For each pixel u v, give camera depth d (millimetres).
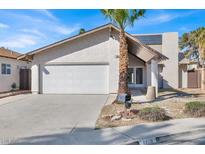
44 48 18875
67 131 7691
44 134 7371
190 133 7492
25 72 23750
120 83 12969
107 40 19000
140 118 9203
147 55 16594
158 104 12703
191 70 27281
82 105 13148
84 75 19047
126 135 7082
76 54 19172
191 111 9977
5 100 15320
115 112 10539
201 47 24797
